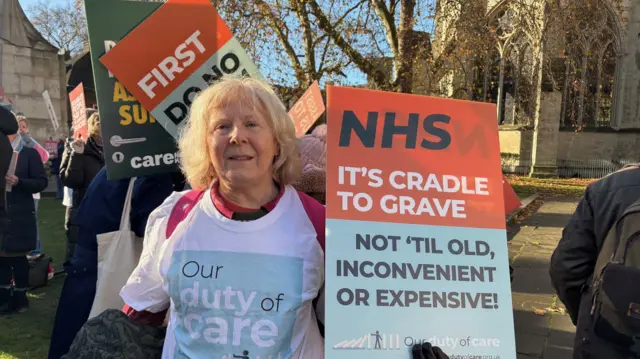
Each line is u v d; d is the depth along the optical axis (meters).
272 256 1.40
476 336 1.49
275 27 10.34
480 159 1.66
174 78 2.07
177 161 2.11
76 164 4.20
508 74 20.45
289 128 1.55
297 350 1.38
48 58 14.87
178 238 1.44
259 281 1.37
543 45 14.59
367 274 1.46
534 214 10.32
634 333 1.54
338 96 1.57
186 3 2.07
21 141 4.36
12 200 3.90
